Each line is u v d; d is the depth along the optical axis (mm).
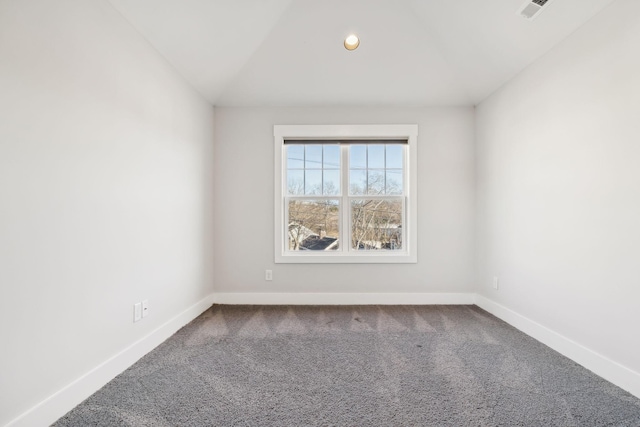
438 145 3271
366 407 1484
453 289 3273
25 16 1274
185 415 1422
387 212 3383
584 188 1902
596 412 1448
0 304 1188
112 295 1765
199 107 2918
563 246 2066
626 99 1641
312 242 3402
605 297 1759
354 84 3051
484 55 2549
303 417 1411
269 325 2625
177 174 2510
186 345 2209
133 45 1950
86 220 1582
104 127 1705
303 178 3389
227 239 3275
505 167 2719
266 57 2809
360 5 2420
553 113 2152
